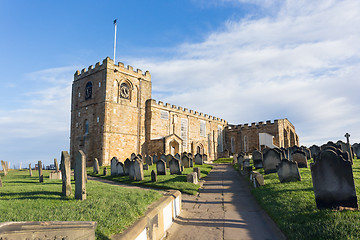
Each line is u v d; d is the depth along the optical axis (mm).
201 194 12508
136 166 16344
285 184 10945
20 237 2594
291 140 59281
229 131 60500
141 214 5730
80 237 3328
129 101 38656
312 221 5895
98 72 37031
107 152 34031
